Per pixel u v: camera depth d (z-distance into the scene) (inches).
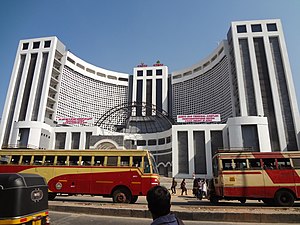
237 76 2659.9
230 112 2837.1
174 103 3890.3
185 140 2372.0
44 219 246.4
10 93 2802.7
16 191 216.1
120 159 645.9
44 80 2832.2
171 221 102.5
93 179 636.7
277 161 619.2
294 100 2447.1
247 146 2017.7
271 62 2657.5
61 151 682.2
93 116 3558.1
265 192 597.9
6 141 2583.7
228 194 609.6
